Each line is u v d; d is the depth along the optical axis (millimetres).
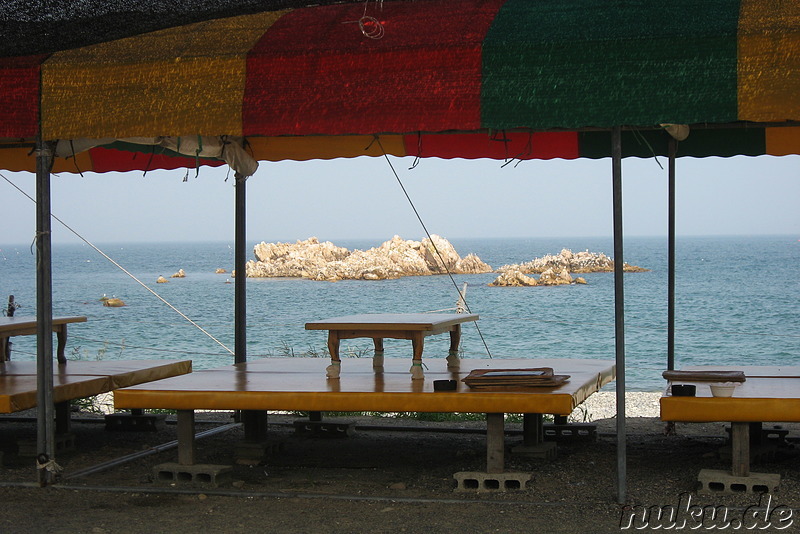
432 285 47344
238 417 6859
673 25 3803
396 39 4090
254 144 7047
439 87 3916
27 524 4004
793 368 5695
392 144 6938
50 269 4562
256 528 3932
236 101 4109
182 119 4156
